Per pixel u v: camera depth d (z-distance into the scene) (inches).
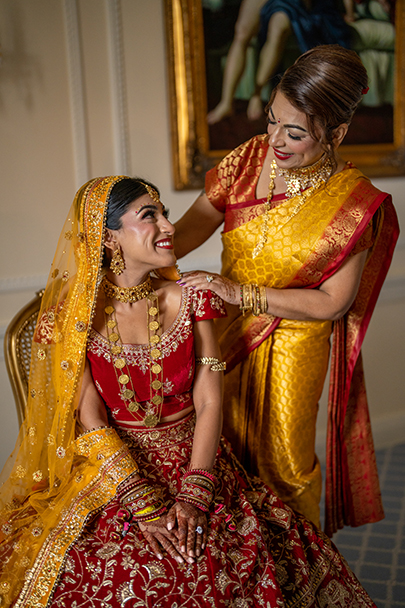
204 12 127.6
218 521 61.8
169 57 127.9
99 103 125.4
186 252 82.6
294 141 66.7
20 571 59.5
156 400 67.0
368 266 82.4
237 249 78.2
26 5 114.9
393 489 134.6
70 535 60.4
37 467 68.6
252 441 82.0
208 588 55.7
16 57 115.4
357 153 147.0
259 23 131.6
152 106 129.8
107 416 68.5
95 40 123.0
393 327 155.2
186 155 132.6
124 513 61.5
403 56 146.1
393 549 112.8
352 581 67.1
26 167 119.3
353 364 84.7
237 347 79.2
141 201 63.9
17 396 81.7
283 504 70.4
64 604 55.4
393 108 148.3
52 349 67.1
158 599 54.9
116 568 57.1
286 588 60.8
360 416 90.7
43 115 119.4
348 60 63.7
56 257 68.2
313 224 72.9
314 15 135.5
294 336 77.4
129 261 66.0
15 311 122.6
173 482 65.4
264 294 71.8
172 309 69.3
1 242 119.2
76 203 65.8
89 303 65.2
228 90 132.9
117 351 66.2
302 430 81.4
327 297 73.9
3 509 67.8
